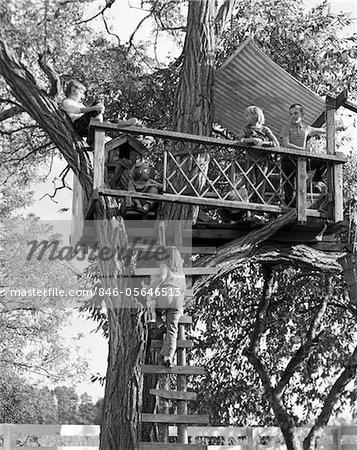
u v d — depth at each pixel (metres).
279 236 11.97
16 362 20.27
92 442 18.97
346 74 15.93
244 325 16.11
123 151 11.27
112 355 11.39
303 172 11.04
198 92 12.79
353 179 15.23
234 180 11.17
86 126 10.95
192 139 10.55
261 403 16.11
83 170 10.98
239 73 12.86
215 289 15.94
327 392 15.91
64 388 22.50
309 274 14.52
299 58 15.37
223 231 11.72
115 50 15.33
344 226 11.42
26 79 10.70
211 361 16.22
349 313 15.98
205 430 14.66
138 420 11.16
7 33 10.77
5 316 20.19
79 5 13.11
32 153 16.41
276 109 13.45
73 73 14.91
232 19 15.62
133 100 15.54
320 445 15.76
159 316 10.73
